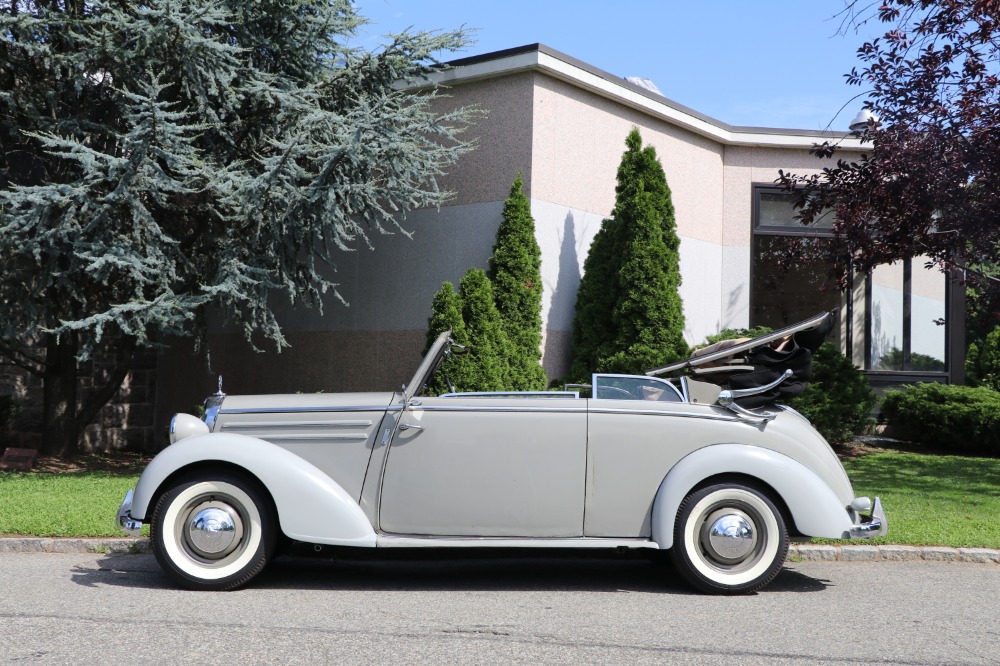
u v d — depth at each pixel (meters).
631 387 6.12
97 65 10.43
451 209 12.49
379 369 13.03
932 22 9.61
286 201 10.09
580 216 12.55
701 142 14.77
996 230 9.68
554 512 5.73
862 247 10.52
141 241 10.03
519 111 11.95
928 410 13.46
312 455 5.80
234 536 5.66
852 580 6.24
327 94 11.32
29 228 9.52
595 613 5.21
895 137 9.88
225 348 14.96
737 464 5.67
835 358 12.76
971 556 6.91
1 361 13.71
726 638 4.67
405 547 5.70
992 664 4.28
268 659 4.18
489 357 11.10
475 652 4.34
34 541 6.93
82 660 4.12
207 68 10.09
